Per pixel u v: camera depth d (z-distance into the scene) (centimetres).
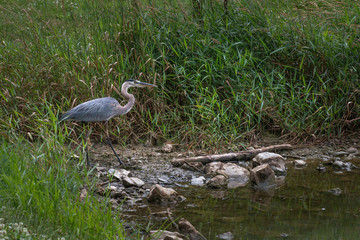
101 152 1248
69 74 1336
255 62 1479
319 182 1084
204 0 1558
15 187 802
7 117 1216
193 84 1405
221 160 1212
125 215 880
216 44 1484
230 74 1421
